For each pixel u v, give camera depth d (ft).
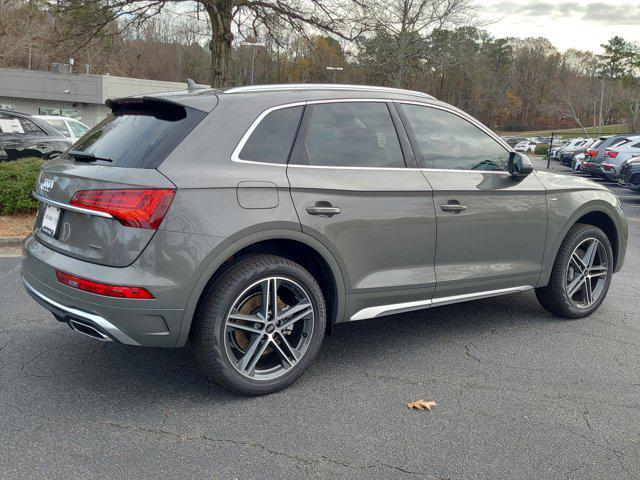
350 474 9.09
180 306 10.26
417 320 16.30
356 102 12.72
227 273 10.84
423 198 12.87
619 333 15.61
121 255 10.03
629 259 26.48
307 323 11.93
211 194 10.43
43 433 10.00
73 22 47.78
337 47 63.26
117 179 10.14
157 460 9.30
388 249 12.53
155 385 11.91
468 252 13.79
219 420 10.59
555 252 15.57
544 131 330.34
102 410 10.85
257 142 11.27
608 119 250.98
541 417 11.00
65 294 10.51
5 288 18.39
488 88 289.12
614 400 11.74
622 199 54.44
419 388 12.09
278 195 11.07
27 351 13.44
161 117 11.36
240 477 8.93
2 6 104.32
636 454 9.86
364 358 13.57
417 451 9.77
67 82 116.37
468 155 14.10
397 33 75.72
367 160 12.44
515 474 9.20
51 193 11.30
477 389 12.10
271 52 64.13
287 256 12.34
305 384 12.16
